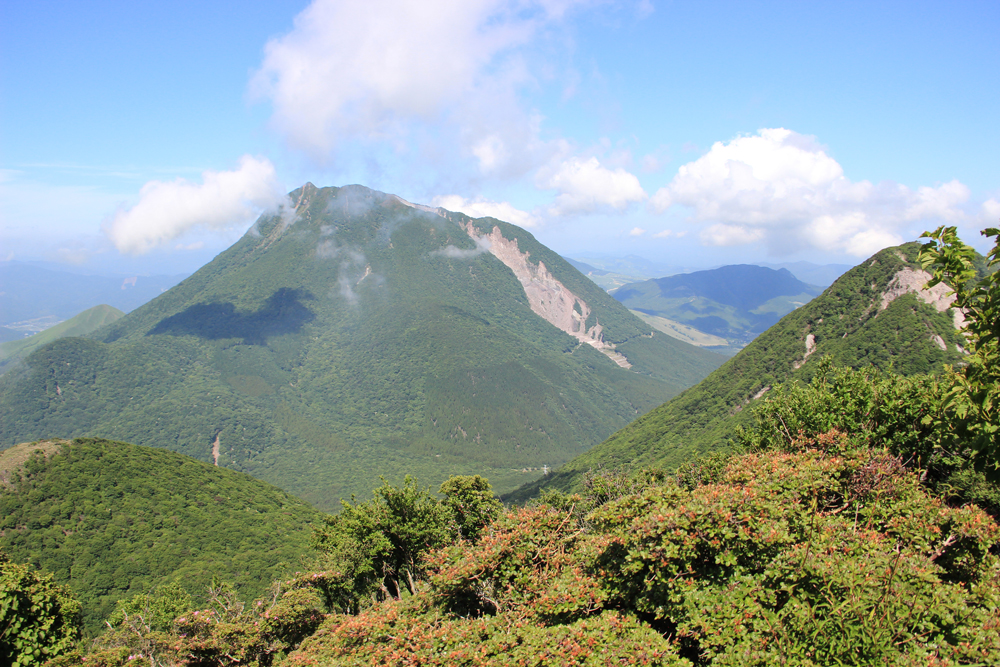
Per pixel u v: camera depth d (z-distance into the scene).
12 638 21.59
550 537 16.22
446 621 14.19
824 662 9.06
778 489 13.44
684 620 11.09
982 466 12.59
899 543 12.05
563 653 10.63
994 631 8.75
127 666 22.52
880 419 21.66
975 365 11.26
